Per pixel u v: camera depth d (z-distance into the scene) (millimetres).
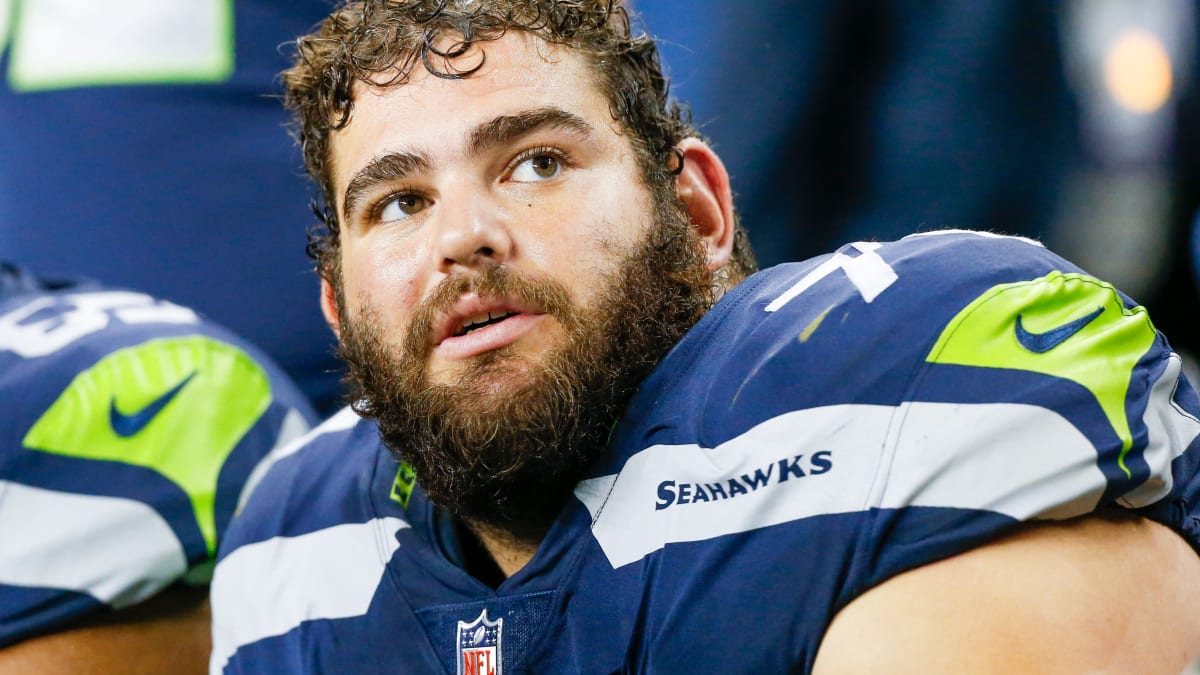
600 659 2660
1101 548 2379
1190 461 2641
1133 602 2350
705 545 2537
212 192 5332
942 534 2352
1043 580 2312
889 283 2609
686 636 2504
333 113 3057
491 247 2740
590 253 2805
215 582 3363
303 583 3141
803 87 4594
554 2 2943
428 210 2906
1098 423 2398
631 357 2824
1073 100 4516
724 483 2553
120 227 5316
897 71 4555
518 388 2717
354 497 3201
